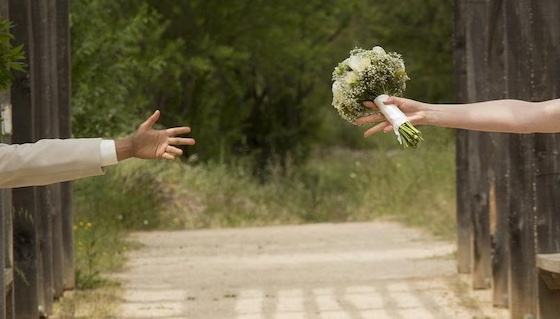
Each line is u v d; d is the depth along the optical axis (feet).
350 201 79.97
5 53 20.16
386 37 107.96
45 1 37.35
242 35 93.40
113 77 62.59
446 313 36.11
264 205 77.97
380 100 17.30
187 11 89.86
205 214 73.67
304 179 91.91
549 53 29.22
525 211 32.48
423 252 52.80
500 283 37.06
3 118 27.14
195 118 91.45
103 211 62.59
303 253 53.93
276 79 99.04
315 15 97.76
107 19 70.85
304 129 100.73
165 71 87.76
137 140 14.93
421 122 16.42
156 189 74.23
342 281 43.83
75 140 15.15
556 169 28.81
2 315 23.43
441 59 106.22
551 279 28.09
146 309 37.68
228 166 90.27
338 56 103.09
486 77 38.60
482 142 40.70
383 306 37.65
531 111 16.20
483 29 41.27
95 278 44.06
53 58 39.86
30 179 15.12
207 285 43.29
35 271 32.63
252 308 37.68
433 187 72.02
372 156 85.87
